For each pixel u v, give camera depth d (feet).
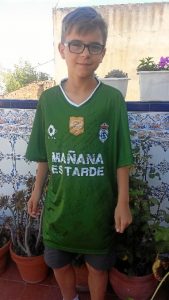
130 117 6.55
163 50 22.95
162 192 6.89
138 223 5.94
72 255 5.96
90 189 4.85
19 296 6.73
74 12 4.39
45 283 7.02
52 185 5.15
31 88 15.67
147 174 6.79
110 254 5.47
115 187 5.17
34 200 5.68
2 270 7.31
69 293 6.16
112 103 4.66
